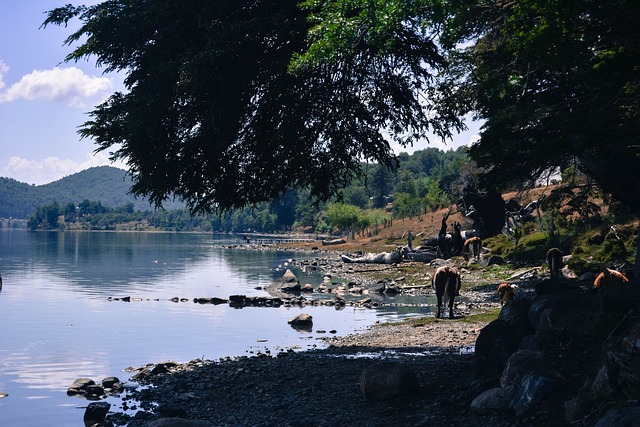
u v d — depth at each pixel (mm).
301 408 13570
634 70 11492
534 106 14688
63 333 26672
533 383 10266
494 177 17359
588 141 11797
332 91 18516
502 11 13164
